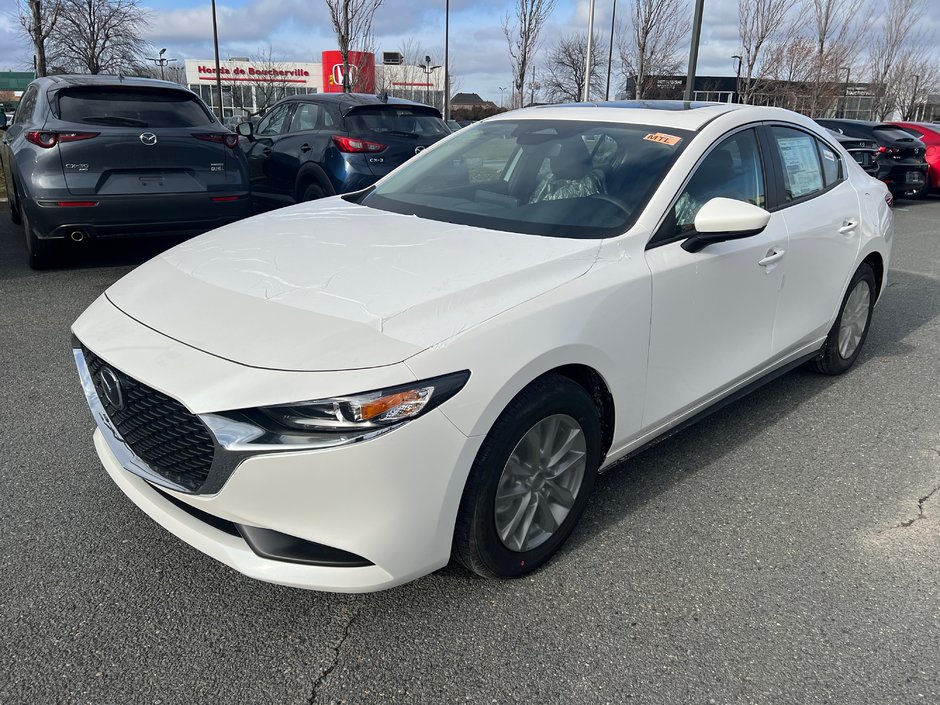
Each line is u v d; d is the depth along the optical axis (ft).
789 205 11.93
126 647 7.22
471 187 11.28
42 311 17.38
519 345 7.36
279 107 27.55
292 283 7.91
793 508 10.13
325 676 6.96
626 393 8.95
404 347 6.76
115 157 19.06
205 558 8.59
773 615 7.98
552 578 8.46
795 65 75.46
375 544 6.79
